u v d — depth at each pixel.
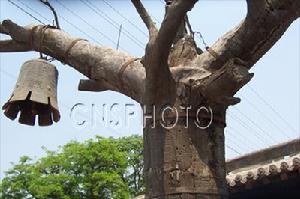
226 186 5.19
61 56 6.20
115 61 5.82
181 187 4.96
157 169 5.11
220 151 5.21
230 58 5.17
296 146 12.66
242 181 8.31
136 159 28.72
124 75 5.69
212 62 5.29
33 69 6.20
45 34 6.25
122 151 29.17
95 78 6.00
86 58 6.00
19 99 5.98
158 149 5.14
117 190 26.56
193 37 5.62
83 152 27.03
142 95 5.45
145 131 5.34
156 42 4.89
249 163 13.14
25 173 26.97
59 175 26.39
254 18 4.94
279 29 5.07
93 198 26.41
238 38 5.15
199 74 5.20
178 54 5.46
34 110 6.26
